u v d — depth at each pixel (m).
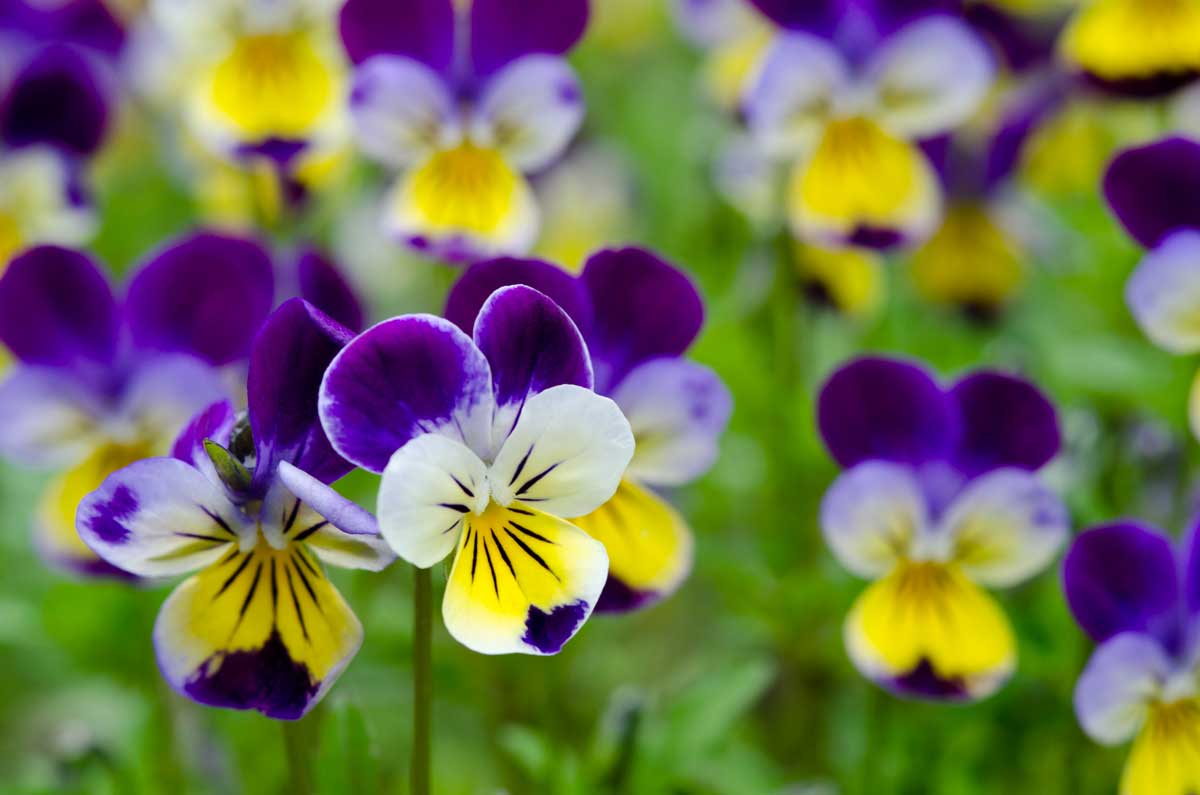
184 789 0.48
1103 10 0.50
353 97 0.46
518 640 0.39
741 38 0.53
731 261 0.57
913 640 0.44
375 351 0.39
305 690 0.39
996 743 0.48
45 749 0.54
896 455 0.44
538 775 0.46
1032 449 0.44
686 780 0.46
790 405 0.52
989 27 0.55
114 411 0.45
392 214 0.47
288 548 0.39
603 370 0.42
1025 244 0.55
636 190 0.63
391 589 0.51
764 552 0.51
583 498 0.39
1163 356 0.51
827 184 0.48
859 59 0.48
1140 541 0.42
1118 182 0.45
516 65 0.46
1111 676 0.42
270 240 0.51
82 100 0.52
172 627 0.39
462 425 0.39
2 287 0.44
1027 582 0.48
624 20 0.80
